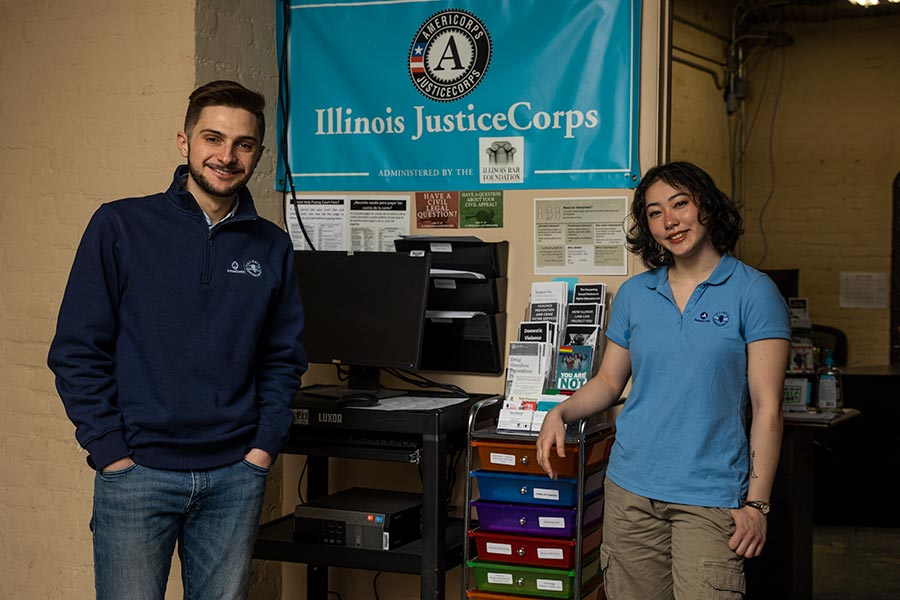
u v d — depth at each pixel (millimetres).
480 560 3102
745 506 2402
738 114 9156
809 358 6422
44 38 3787
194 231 2432
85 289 2334
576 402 2748
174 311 2379
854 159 8875
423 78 3682
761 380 2436
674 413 2490
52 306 3803
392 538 3178
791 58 9023
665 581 2604
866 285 8859
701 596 2416
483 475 3094
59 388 2340
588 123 3488
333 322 3412
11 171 3863
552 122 3529
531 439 2988
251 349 2492
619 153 3455
